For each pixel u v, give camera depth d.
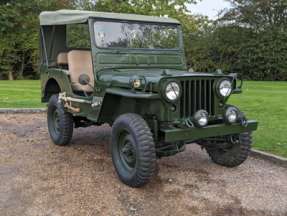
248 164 4.44
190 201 3.27
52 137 5.40
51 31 5.63
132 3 10.95
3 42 24.03
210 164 4.45
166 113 3.31
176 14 11.15
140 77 3.26
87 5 13.58
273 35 21.59
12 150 5.01
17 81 21.25
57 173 4.01
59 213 2.99
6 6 22.81
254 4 22.38
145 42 4.54
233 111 3.57
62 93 4.91
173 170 4.18
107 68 4.17
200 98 3.49
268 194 3.47
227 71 23.48
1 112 8.48
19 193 3.41
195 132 3.34
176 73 3.82
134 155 3.44
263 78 22.78
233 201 3.29
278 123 6.57
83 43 5.18
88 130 6.58
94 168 4.21
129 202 3.23
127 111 3.89
